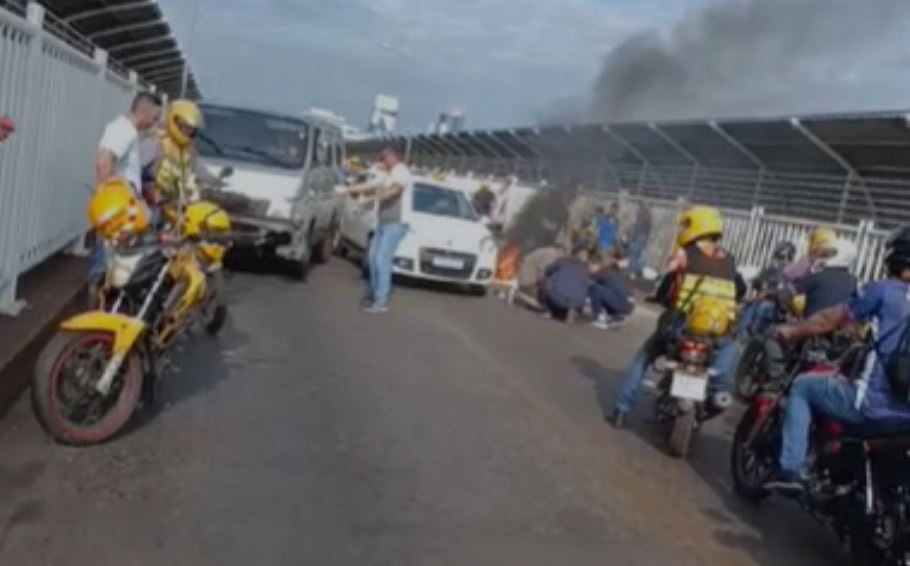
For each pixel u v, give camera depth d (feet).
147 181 23.30
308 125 44.21
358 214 50.60
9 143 20.90
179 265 18.74
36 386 16.12
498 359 30.89
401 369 26.91
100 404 17.11
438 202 48.80
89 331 16.67
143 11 61.11
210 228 19.40
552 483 18.54
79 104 29.40
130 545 13.14
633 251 63.82
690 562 15.64
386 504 16.02
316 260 50.19
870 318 16.52
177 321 18.65
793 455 17.25
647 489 19.36
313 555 13.57
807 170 52.37
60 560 12.41
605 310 43.32
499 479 18.26
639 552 15.64
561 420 23.85
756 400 19.74
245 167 41.06
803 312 27.91
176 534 13.67
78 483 15.11
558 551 15.06
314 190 43.93
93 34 64.23
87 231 32.45
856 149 45.68
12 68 20.79
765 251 52.11
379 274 36.91
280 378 23.80
